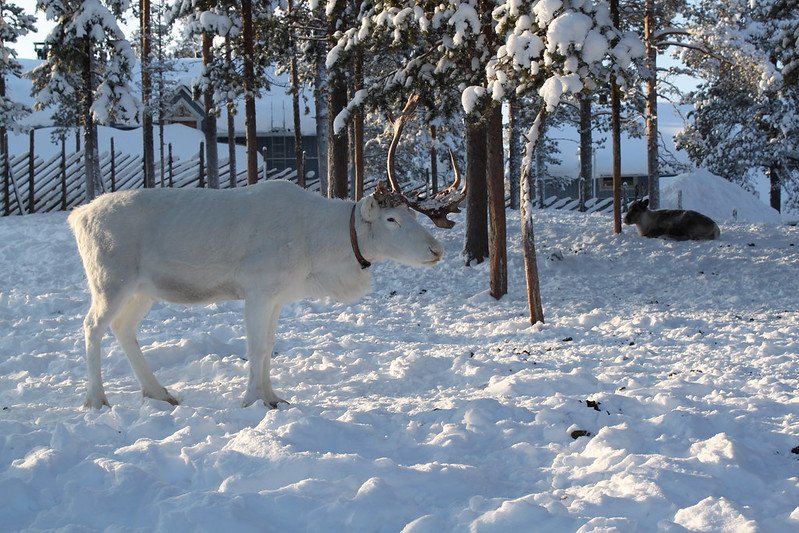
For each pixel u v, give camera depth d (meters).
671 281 16.22
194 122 50.75
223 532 4.17
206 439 5.78
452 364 9.23
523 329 12.30
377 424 6.43
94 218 7.49
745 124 39.12
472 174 17.59
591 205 31.78
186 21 25.67
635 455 5.23
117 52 25.73
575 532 4.07
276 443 5.46
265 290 7.46
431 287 16.27
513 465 5.48
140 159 31.92
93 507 4.59
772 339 10.69
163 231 7.45
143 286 7.54
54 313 13.62
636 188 20.69
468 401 6.75
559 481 5.01
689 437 5.91
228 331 11.61
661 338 11.10
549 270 17.36
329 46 22.47
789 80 19.61
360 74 19.00
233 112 23.45
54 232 21.05
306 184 33.94
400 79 15.56
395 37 14.50
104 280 7.40
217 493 4.61
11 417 7.03
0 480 4.80
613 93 19.75
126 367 9.34
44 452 5.35
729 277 16.11
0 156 28.11
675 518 4.29
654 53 23.81
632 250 18.58
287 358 9.88
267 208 7.55
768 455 5.57
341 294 7.87
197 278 7.53
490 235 15.15
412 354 9.41
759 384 7.94
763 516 4.36
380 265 17.98
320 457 5.12
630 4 23.95
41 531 4.33
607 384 8.07
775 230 20.42
